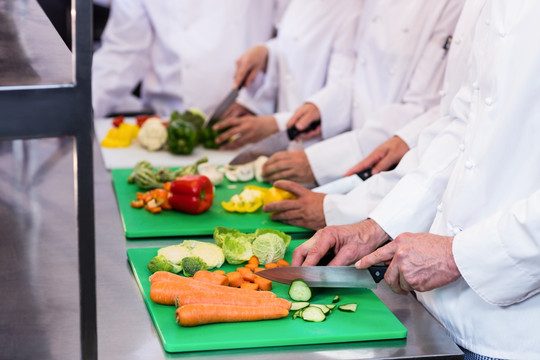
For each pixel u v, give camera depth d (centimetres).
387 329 151
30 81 107
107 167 258
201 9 337
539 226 145
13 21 152
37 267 173
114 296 163
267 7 348
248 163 262
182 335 144
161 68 346
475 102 170
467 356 168
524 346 161
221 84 342
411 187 184
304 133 278
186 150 275
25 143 261
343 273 164
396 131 248
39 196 223
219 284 164
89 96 108
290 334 147
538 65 153
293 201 212
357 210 205
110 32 346
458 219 166
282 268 165
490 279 152
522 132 157
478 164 162
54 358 135
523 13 156
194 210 215
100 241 196
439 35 248
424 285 156
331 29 295
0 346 137
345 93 279
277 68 316
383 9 259
